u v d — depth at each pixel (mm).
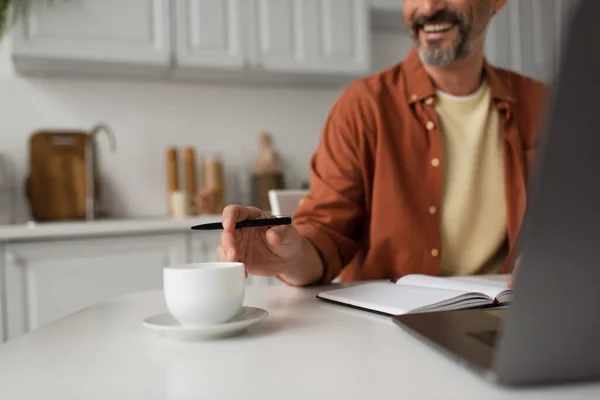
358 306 729
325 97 3178
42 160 2604
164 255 2309
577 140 307
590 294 338
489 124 1428
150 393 420
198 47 2555
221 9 2586
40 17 2314
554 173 312
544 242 327
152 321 624
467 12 1322
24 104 2660
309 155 3143
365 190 1362
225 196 2973
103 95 2777
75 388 439
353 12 2809
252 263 907
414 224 1315
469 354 438
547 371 360
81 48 2369
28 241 2121
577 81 297
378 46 3242
